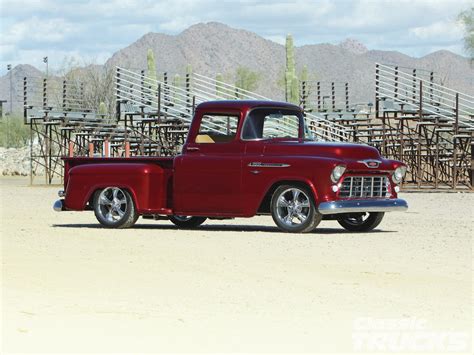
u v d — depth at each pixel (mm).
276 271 13273
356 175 18547
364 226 19484
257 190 18812
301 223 18594
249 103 19328
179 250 15719
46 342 8977
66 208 20406
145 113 43156
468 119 40750
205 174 19234
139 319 10031
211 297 11297
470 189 38062
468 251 15555
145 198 19750
